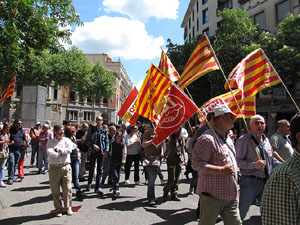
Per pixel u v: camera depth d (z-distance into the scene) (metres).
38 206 5.49
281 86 16.14
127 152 8.01
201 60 4.44
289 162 1.67
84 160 8.33
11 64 9.75
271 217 1.62
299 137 1.67
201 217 2.89
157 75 5.91
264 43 16.62
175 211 5.25
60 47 10.26
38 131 10.90
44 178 8.48
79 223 4.52
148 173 5.71
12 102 36.25
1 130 7.98
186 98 3.96
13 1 7.16
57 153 4.87
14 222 4.55
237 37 17.97
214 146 2.87
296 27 15.59
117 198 6.23
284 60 15.03
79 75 32.00
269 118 22.06
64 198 5.01
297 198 1.54
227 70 18.58
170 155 6.05
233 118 3.09
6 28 7.31
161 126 4.05
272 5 22.33
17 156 7.84
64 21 9.55
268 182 1.70
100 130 6.73
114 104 52.41
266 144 3.94
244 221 4.67
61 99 44.03
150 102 6.00
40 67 29.31
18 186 7.31
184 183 8.12
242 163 3.73
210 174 2.84
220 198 2.78
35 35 8.80
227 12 18.39
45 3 8.85
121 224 4.49
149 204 5.57
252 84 5.13
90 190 7.02
